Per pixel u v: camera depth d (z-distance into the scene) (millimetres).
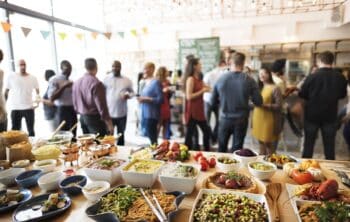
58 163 1630
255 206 1011
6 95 3359
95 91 2635
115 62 3445
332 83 2580
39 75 4250
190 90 3102
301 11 5812
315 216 963
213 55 6070
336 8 5477
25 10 3744
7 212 1100
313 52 6004
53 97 3385
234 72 2404
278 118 2984
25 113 3492
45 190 1268
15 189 1318
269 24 6207
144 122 3389
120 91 3459
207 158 1572
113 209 1014
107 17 7020
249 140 4012
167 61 7000
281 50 6258
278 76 3078
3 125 3033
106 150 1674
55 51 4617
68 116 3486
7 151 1624
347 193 1128
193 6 6293
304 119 2850
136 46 7133
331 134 2719
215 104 2699
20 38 3740
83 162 1622
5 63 3557
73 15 5367
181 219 1022
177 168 1325
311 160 1464
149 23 6906
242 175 1279
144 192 1160
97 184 1219
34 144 1868
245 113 2465
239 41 6461
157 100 3283
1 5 3285
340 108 3217
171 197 1116
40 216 1008
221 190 1136
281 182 1314
